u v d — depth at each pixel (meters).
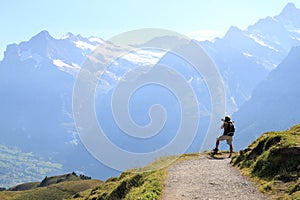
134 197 19.05
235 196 15.64
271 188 15.91
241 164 21.88
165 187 18.70
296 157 17.64
